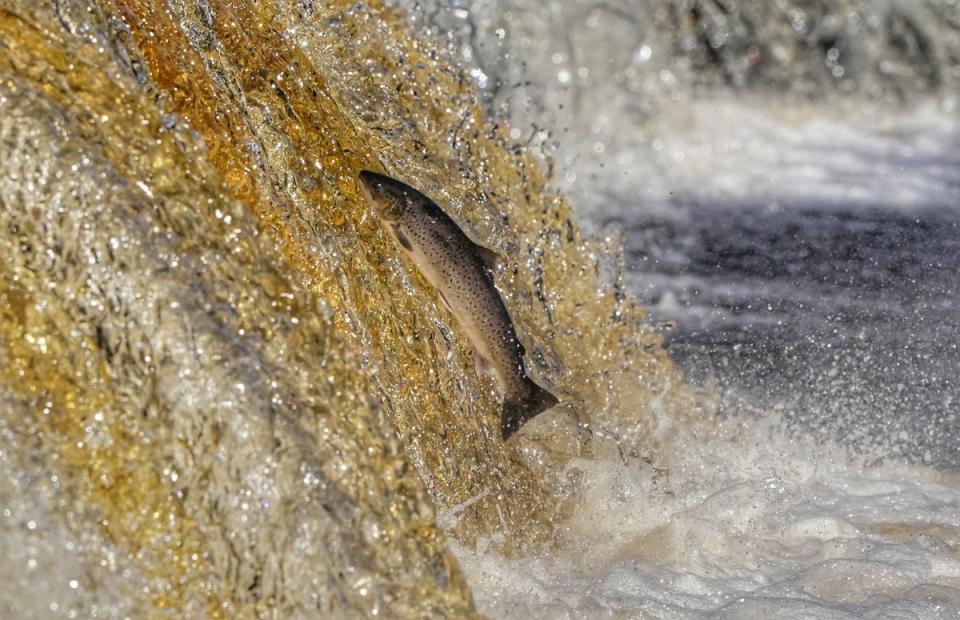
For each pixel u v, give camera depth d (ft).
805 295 84.64
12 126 28.53
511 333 40.86
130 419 28.68
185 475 28.81
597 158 148.97
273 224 35.63
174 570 28.66
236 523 28.76
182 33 35.91
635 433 51.03
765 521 45.65
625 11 172.96
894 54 177.88
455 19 63.52
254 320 30.01
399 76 48.83
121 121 30.60
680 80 173.78
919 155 148.15
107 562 28.35
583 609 37.24
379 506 29.94
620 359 53.01
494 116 53.11
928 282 88.07
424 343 41.24
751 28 189.88
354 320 37.81
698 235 107.86
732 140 157.69
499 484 42.45
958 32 175.63
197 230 30.17
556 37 166.81
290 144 39.09
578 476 46.03
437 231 40.01
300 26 45.32
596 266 53.62
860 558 42.19
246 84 38.68
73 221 28.58
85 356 28.55
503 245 49.93
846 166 140.77
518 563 40.63
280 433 29.12
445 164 49.34
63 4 31.40
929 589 39.70
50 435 28.14
